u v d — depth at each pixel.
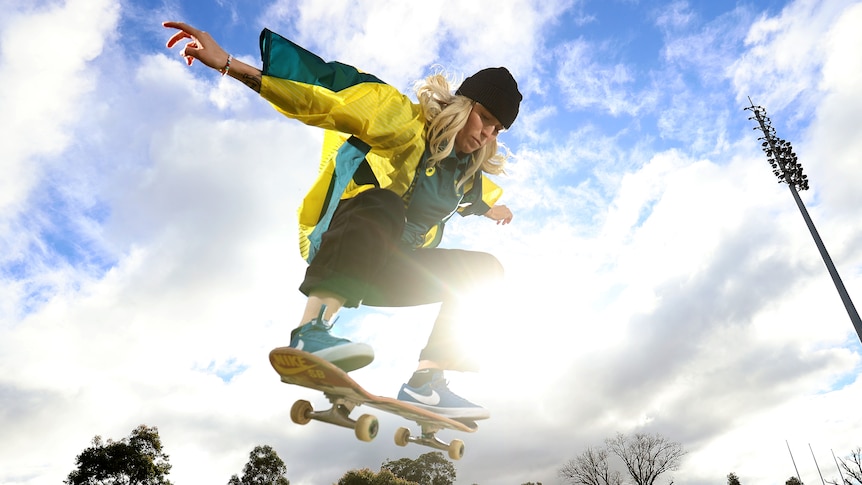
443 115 2.29
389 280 2.52
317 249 2.27
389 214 2.11
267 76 1.98
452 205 2.53
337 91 2.09
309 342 1.89
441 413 2.52
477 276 2.62
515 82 2.44
